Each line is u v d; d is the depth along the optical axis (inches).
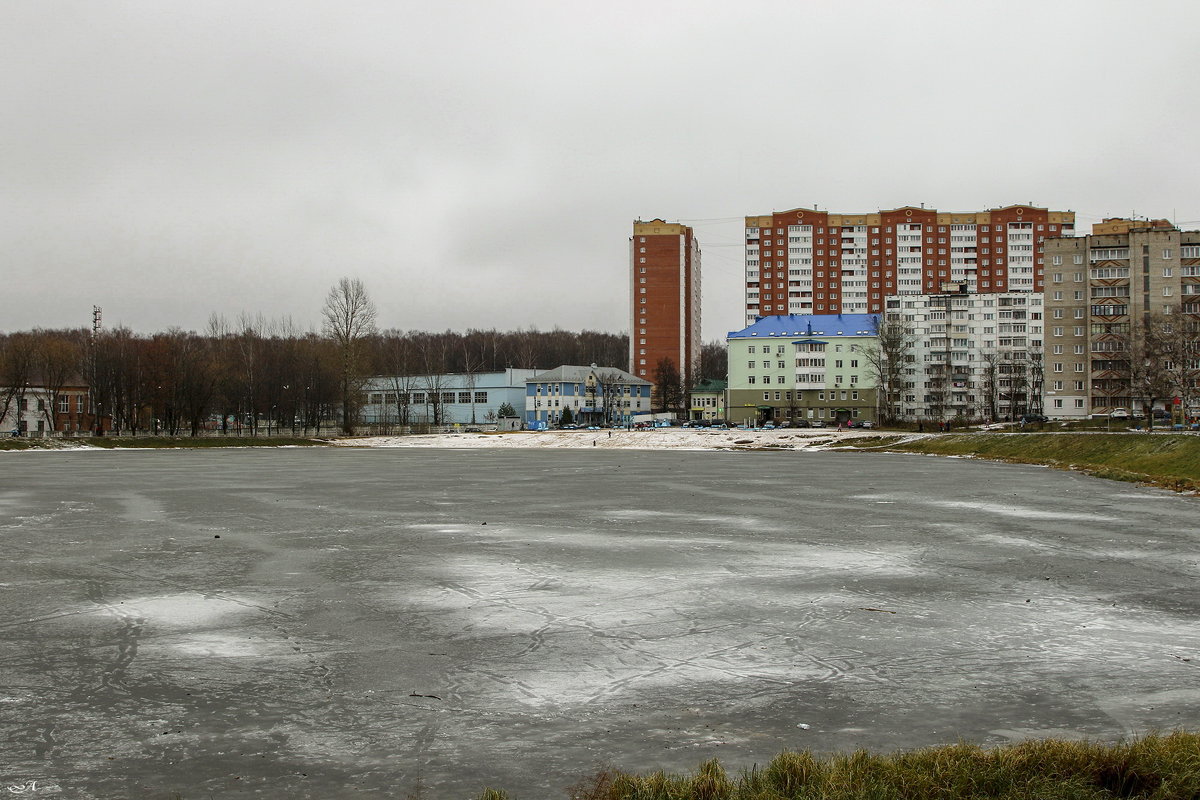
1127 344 5290.4
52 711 525.3
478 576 942.4
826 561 1031.6
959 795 381.7
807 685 568.1
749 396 6865.2
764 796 380.5
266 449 4549.7
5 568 1001.5
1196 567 991.0
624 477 2396.7
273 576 946.7
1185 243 5629.9
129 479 2365.9
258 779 427.5
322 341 6638.8
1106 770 398.0
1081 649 652.1
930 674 592.1
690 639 684.1
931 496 1811.0
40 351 5487.2
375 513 1529.3
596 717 510.3
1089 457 2844.5
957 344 6766.7
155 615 770.8
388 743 472.1
